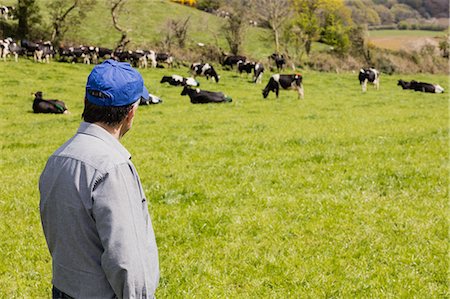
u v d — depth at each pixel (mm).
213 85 36156
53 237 2697
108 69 2725
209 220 8016
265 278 6141
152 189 9859
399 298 5672
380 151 13102
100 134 2717
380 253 6832
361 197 9156
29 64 39750
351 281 6059
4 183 10523
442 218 8086
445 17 77438
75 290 2684
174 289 5852
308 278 6133
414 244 7090
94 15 63250
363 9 78750
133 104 2816
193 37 62062
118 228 2520
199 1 82750
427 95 35250
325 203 8844
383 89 38875
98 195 2529
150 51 45875
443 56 63562
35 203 9016
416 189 9672
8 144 15586
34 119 21625
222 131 17500
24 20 51156
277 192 9602
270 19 57219
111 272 2535
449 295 5754
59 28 52594
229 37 54031
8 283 6055
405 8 78500
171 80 34875
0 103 25391
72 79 34812
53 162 2680
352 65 55688
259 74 38656
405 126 18016
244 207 8750
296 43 57781
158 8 70250
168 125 19359
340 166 11453
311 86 38594
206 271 6316
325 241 7258
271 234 7551
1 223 8039
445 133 15938
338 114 22531
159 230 7727
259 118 21312
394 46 66000
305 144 14492
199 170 11484
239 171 11250
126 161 2672
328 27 62312
